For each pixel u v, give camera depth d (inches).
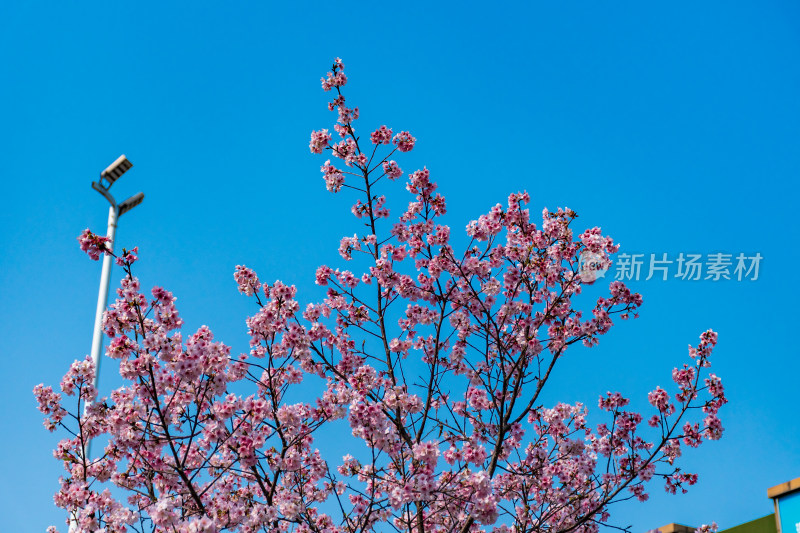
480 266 325.7
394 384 324.5
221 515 262.7
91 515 250.1
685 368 321.7
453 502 297.3
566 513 331.6
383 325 335.6
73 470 281.9
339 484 319.9
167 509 236.8
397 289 333.7
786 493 405.4
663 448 327.0
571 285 311.4
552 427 340.2
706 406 317.7
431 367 332.2
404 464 270.7
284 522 275.4
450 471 301.9
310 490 322.0
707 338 318.7
